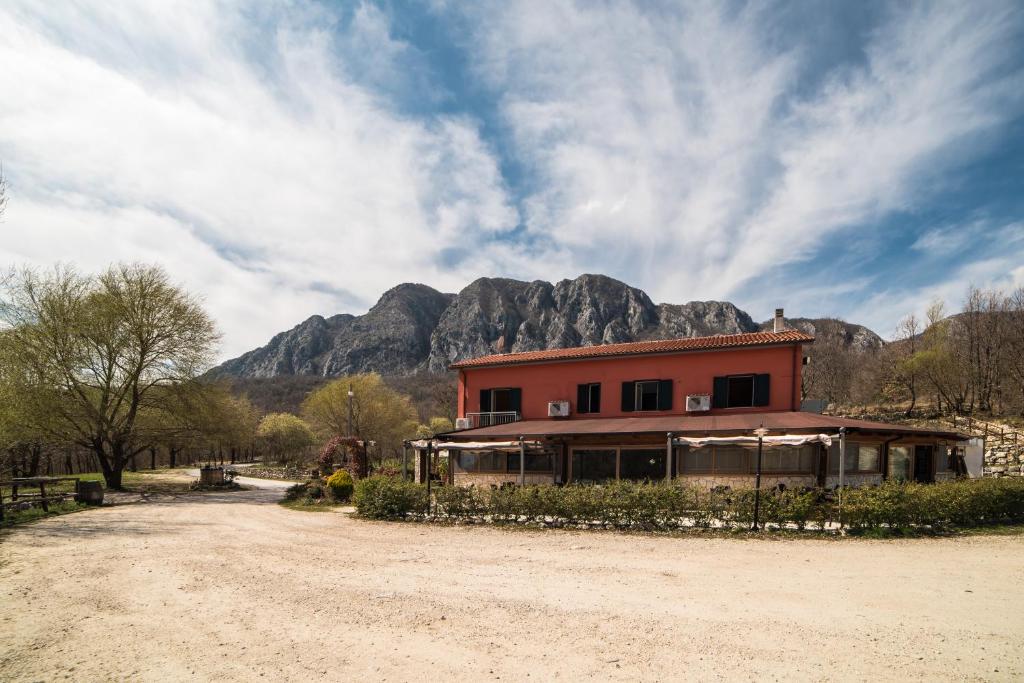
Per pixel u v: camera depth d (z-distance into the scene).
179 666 5.80
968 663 5.66
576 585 8.92
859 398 59.81
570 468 23.38
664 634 6.58
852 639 6.34
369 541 13.45
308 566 10.57
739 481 20.03
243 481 41.44
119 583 9.30
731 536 13.28
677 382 24.53
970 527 13.90
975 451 26.16
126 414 31.03
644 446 22.12
